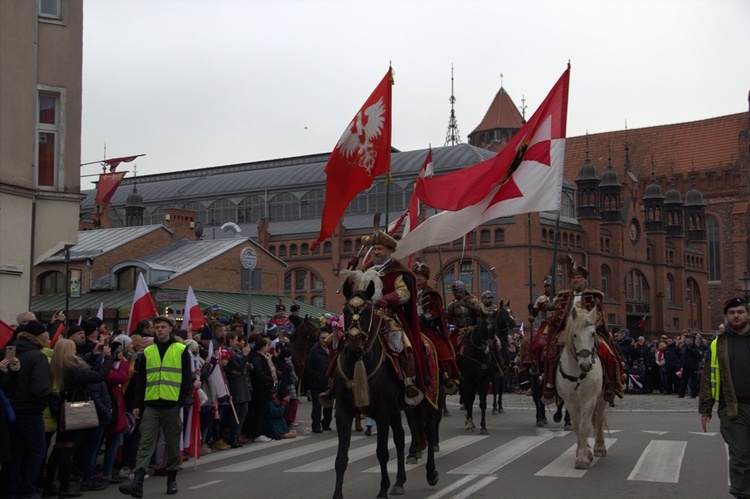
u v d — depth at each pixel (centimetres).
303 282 7550
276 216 8500
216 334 1714
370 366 988
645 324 7956
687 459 1372
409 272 1079
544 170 1598
